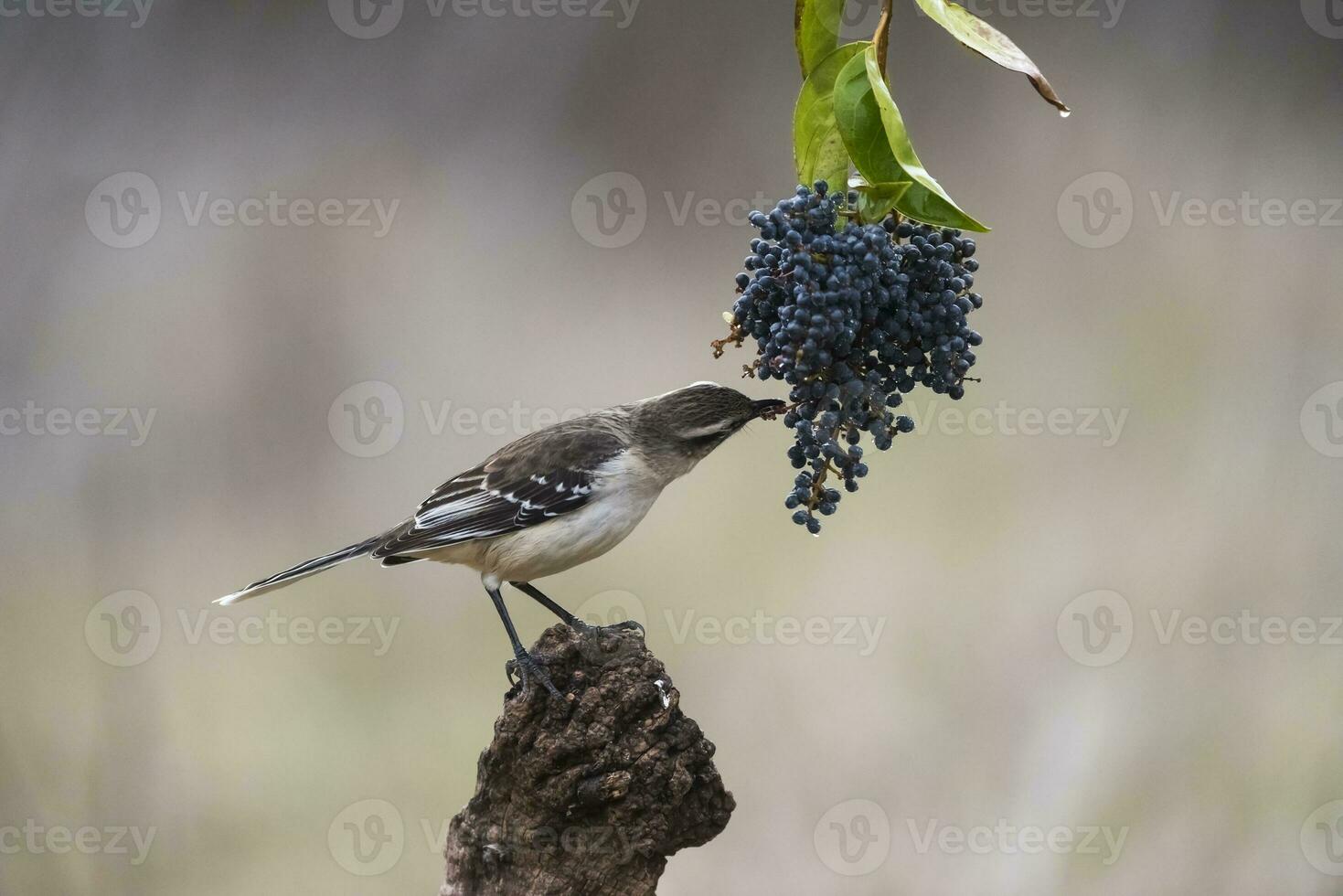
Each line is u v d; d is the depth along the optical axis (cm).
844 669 1282
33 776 1209
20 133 1644
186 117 1747
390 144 1817
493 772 571
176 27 1756
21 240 1608
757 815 1193
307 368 1620
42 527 1453
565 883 557
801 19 473
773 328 475
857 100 455
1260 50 1736
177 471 1514
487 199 1784
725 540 1410
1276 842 1130
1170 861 1126
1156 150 1684
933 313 476
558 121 1848
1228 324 1510
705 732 1245
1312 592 1285
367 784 1239
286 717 1295
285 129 1795
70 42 1681
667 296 1711
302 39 1812
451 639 1372
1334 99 1709
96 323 1609
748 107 1848
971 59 1748
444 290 1700
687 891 1145
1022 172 1694
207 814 1201
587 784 548
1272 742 1191
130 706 1285
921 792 1195
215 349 1612
